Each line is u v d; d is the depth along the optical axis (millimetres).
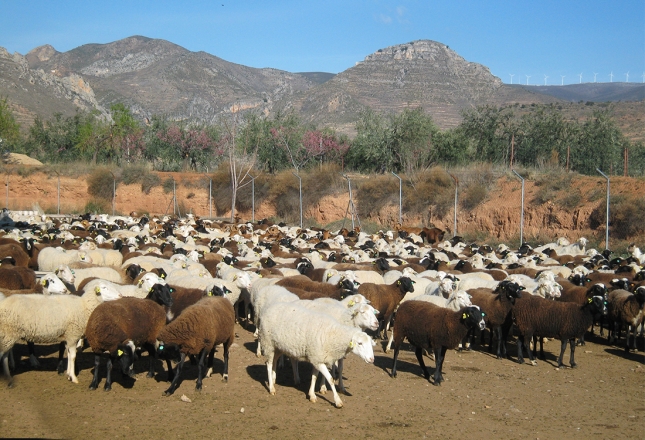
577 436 10445
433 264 21891
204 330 11570
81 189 62844
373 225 45281
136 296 14125
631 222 33531
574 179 38938
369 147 56875
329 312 12461
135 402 11188
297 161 63594
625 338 18328
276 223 49938
